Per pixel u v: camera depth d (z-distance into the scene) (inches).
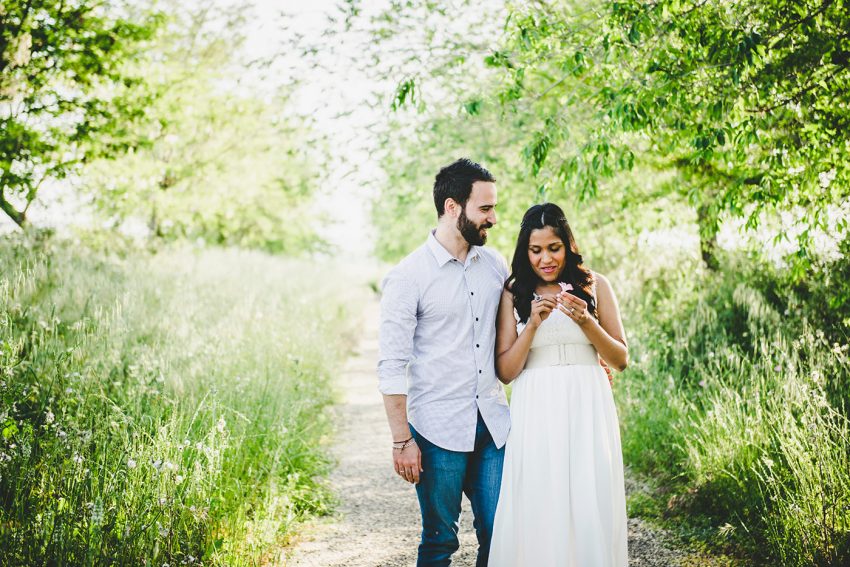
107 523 118.5
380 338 114.3
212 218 568.1
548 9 200.1
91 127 339.3
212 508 142.9
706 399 189.5
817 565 122.3
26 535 114.0
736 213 180.4
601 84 191.9
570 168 184.1
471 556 153.0
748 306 237.5
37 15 324.5
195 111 474.9
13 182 316.2
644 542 150.7
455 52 247.1
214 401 170.6
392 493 196.7
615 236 345.7
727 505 155.6
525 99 251.6
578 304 109.7
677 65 166.1
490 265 121.0
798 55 158.9
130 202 439.8
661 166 289.0
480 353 115.3
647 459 193.8
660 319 277.6
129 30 353.1
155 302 299.4
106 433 152.6
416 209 366.3
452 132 286.7
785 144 168.6
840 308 205.8
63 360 173.2
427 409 113.5
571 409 112.3
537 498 110.2
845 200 186.1
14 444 133.6
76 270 285.3
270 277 493.7
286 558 144.2
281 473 190.5
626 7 165.0
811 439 138.7
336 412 298.5
